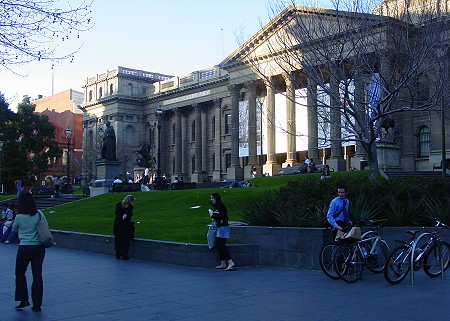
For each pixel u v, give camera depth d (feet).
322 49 80.18
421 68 78.74
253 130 219.82
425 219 56.08
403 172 128.98
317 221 52.75
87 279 45.03
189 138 297.12
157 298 36.45
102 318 30.89
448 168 145.28
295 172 172.45
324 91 76.79
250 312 31.81
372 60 77.82
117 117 312.09
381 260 45.62
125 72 319.06
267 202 58.80
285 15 84.79
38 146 246.06
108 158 151.43
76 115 378.53
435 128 165.78
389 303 33.81
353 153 201.67
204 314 31.48
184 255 53.42
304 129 196.65
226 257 50.21
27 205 33.65
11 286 42.24
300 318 30.09
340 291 38.32
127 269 51.13
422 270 47.42
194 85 280.10
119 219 59.52
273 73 193.88
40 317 31.35
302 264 50.70
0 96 214.69
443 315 30.37
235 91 228.63
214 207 51.06
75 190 258.37
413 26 76.43
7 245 80.74
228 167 255.09
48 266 53.72
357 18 76.28
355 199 56.18
